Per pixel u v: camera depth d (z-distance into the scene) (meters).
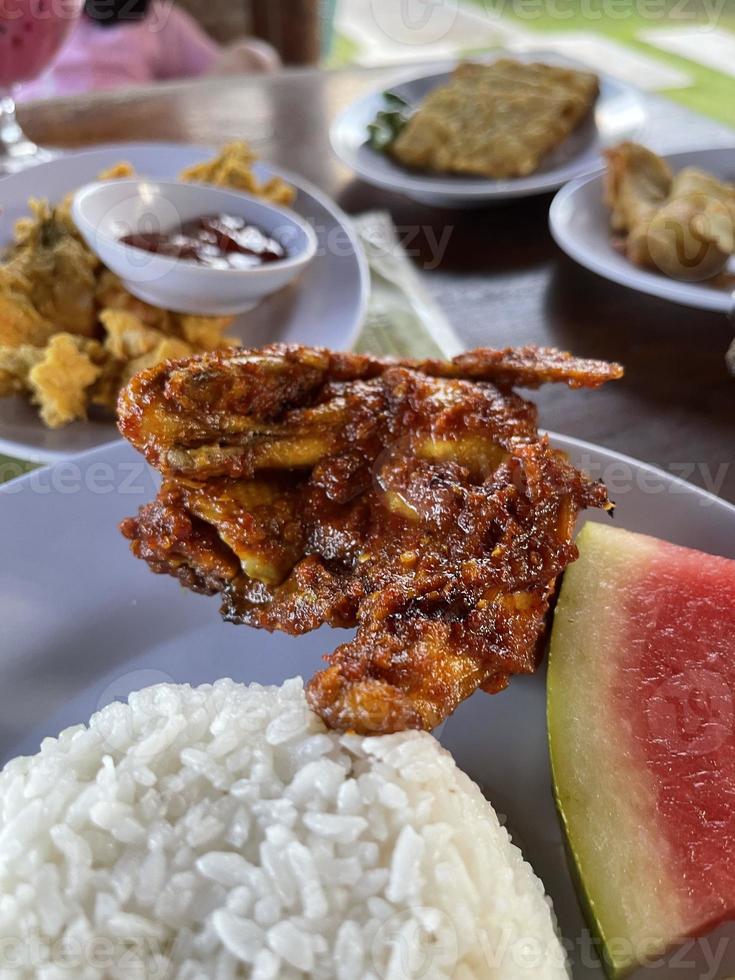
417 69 0.63
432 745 0.22
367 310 0.39
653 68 0.69
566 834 0.22
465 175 0.47
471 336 0.39
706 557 0.26
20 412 0.34
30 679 0.26
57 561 0.28
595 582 0.26
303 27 0.88
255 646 0.27
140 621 0.27
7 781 0.22
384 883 0.20
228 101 0.58
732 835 0.22
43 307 0.35
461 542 0.24
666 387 0.36
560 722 0.24
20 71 0.48
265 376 0.25
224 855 0.21
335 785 0.21
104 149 0.46
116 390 0.34
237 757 0.22
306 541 0.25
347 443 0.26
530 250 0.44
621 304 0.40
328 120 0.56
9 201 0.43
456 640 0.23
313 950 0.20
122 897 0.20
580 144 0.51
